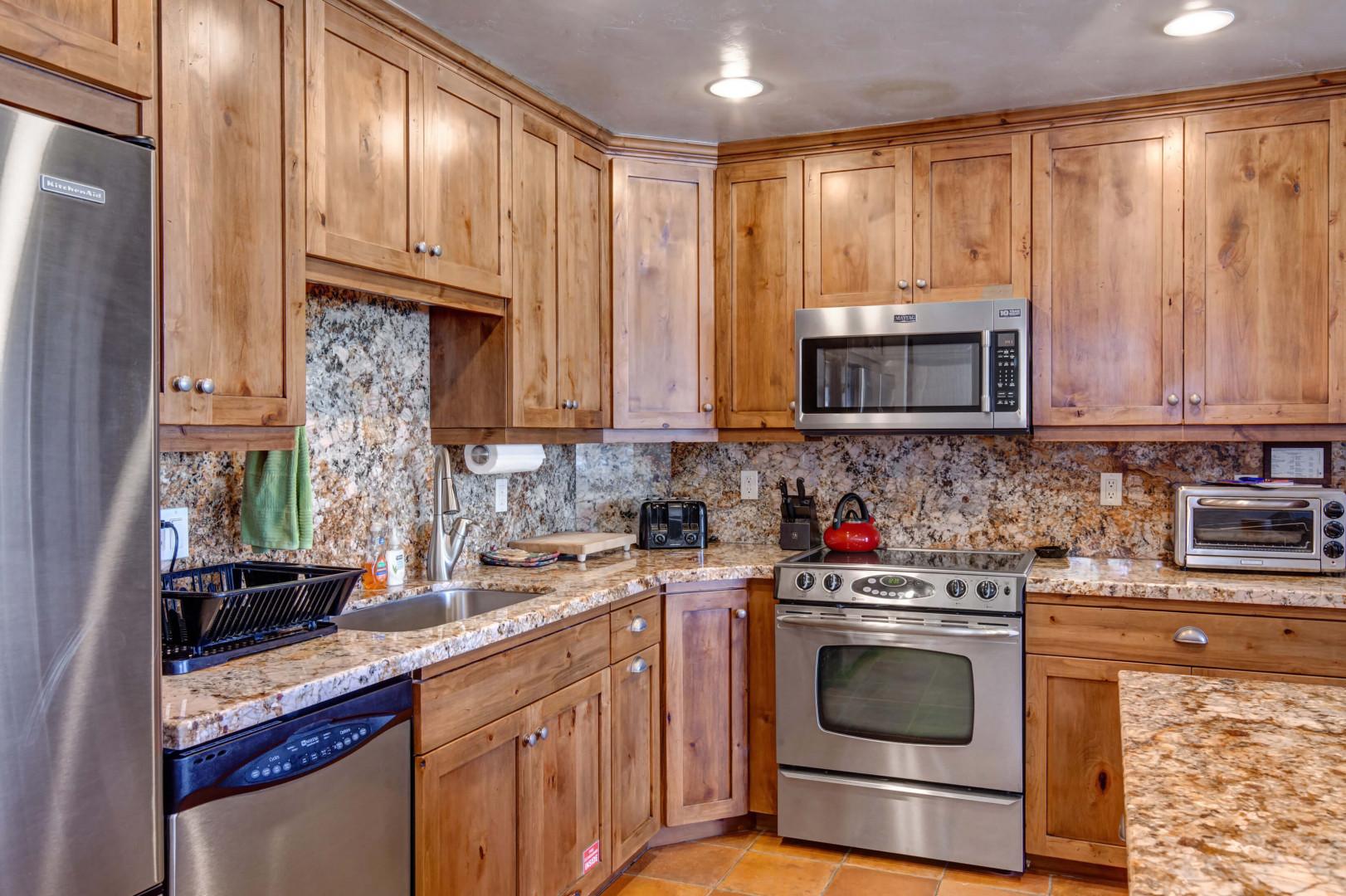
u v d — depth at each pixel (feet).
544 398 9.59
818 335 10.46
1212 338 9.46
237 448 5.91
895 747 9.46
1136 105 9.64
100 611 3.92
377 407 8.64
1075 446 10.82
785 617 9.80
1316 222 9.14
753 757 10.26
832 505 11.86
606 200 10.80
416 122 7.67
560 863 7.87
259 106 6.05
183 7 5.46
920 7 7.59
